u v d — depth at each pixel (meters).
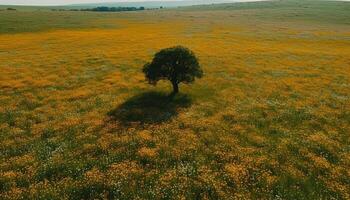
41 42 64.88
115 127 22.58
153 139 20.67
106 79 36.00
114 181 16.09
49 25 97.38
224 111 26.16
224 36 78.94
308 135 21.95
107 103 27.92
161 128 22.39
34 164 17.64
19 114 25.28
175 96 29.52
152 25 108.25
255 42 70.06
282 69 43.09
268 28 102.69
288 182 16.33
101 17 139.50
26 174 16.73
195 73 28.31
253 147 20.00
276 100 29.50
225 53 53.25
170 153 19.00
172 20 133.50
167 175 16.78
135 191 15.37
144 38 71.19
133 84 33.84
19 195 14.93
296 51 58.16
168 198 14.91
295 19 145.25
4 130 22.20
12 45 60.84
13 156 18.81
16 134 21.59
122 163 17.81
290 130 22.77
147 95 29.92
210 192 15.46
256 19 145.12
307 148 20.05
